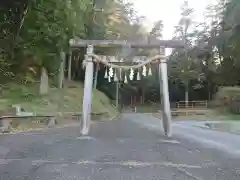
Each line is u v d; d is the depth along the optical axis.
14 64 16.52
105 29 26.84
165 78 8.31
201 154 5.29
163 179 3.39
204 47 34.72
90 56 8.41
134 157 4.79
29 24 14.10
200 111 27.72
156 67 9.44
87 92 8.35
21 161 4.37
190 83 39.53
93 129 10.73
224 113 24.41
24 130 9.79
